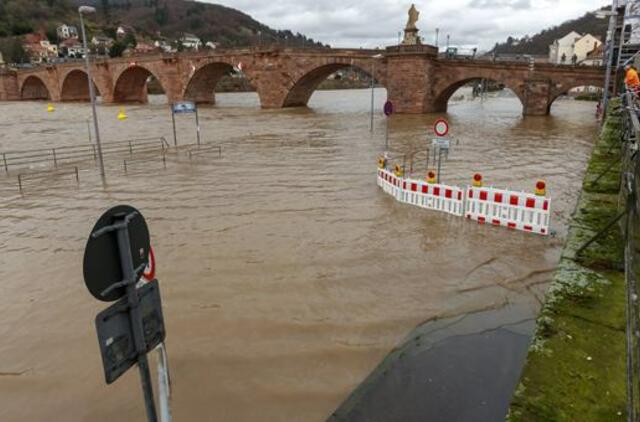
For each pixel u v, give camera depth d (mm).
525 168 28047
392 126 53656
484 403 6699
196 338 9344
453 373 7547
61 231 17172
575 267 6137
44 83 144125
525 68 64125
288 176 25812
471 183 23656
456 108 90188
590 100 116312
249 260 13445
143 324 4191
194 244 14938
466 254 13445
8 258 14484
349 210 18375
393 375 7652
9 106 119062
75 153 36688
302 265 12977
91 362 8797
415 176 25688
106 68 117312
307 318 10008
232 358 8609
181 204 20250
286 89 83750
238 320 10016
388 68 72062
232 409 7238
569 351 4406
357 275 12211
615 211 8445
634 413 3373
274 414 7082
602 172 12023
